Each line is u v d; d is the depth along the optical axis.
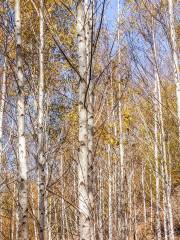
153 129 10.88
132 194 14.58
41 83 7.46
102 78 5.77
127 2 8.15
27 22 8.23
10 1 7.75
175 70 6.99
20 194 5.79
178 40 7.61
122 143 10.30
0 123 8.74
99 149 8.79
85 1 4.32
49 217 10.74
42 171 7.08
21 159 5.86
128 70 8.16
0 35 7.73
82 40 4.14
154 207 16.88
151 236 15.01
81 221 3.75
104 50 6.33
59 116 9.02
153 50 8.40
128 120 10.01
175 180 13.13
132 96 9.58
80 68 4.07
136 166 14.41
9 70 8.59
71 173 8.64
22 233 5.62
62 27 7.31
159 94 8.83
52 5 7.04
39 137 7.18
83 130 3.95
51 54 8.77
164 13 7.55
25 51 8.09
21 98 6.01
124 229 10.90
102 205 11.91
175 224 14.75
